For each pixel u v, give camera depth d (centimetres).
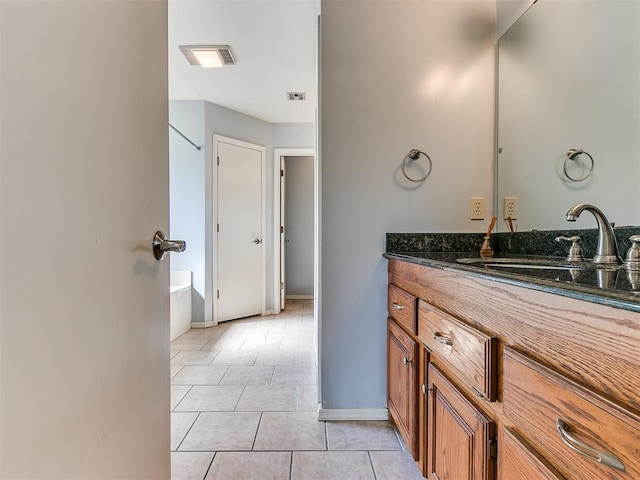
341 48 170
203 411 182
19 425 40
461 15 172
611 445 45
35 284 43
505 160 166
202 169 354
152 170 78
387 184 173
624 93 107
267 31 224
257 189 404
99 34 57
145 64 74
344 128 171
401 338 143
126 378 66
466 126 173
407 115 172
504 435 72
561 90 133
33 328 43
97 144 56
